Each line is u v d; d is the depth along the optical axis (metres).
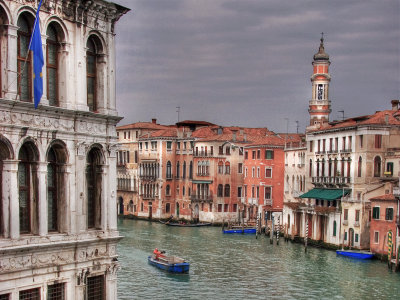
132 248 57.56
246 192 83.88
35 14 16.69
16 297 16.11
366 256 51.09
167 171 92.44
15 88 15.99
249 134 90.69
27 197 16.81
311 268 47.47
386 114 57.16
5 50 15.84
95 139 18.77
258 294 38.44
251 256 53.56
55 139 17.27
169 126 105.00
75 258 18.00
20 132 16.09
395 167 55.16
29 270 16.44
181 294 38.09
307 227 61.28
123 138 102.25
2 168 15.95
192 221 87.88
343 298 37.59
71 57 17.98
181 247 59.09
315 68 89.50
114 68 19.66
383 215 50.34
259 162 80.19
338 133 61.44
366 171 56.03
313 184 66.12
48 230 17.61
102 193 19.14
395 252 48.44
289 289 39.94
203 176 86.06
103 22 19.19
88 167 19.00
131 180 99.44
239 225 77.88
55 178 17.80
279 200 79.50
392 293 38.91
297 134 95.25
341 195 58.47
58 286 17.59
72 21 18.00
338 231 57.66
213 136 88.00
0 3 15.56
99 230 18.98
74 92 18.06
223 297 37.47
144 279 42.50
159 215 91.75
